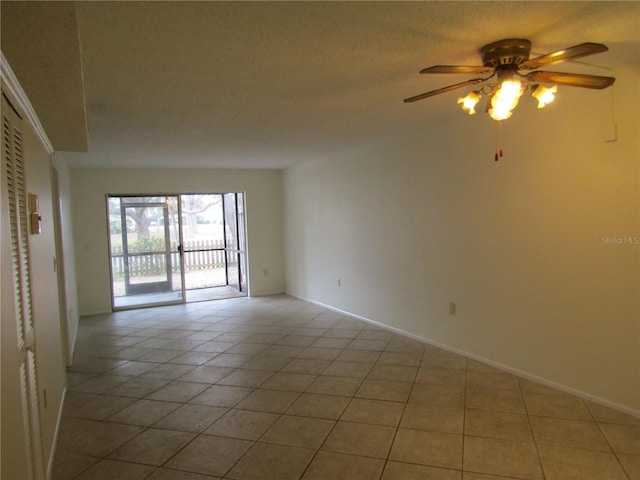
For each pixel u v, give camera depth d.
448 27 1.96
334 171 5.85
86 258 6.35
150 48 2.11
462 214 3.90
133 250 6.74
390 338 4.67
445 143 4.03
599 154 2.82
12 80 1.73
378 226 5.04
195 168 6.87
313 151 5.47
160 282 6.90
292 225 7.21
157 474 2.32
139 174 6.62
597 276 2.88
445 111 3.56
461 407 2.97
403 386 3.37
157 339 4.97
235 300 7.16
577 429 2.62
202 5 1.70
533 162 3.25
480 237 3.74
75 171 6.28
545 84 2.37
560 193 3.08
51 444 2.47
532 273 3.31
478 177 3.72
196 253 9.62
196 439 2.68
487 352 3.76
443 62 2.40
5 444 1.34
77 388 3.55
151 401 3.26
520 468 2.26
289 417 2.93
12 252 1.63
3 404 1.33
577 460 2.31
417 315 4.55
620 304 2.77
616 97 2.71
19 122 1.94
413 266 4.54
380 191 4.95
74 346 4.76
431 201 4.24
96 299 6.42
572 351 3.07
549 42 2.18
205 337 5.00
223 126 3.85
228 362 4.10
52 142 3.11
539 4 1.77
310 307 6.40
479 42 2.14
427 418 2.83
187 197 11.55
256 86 2.75
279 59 2.31
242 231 7.68
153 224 6.84
